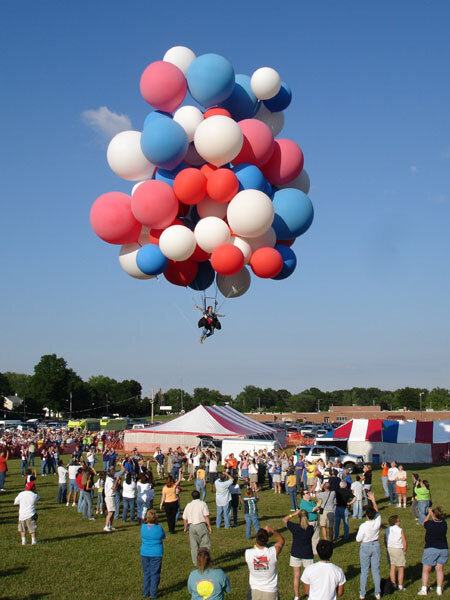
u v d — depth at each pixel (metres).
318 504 11.82
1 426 86.31
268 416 105.69
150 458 34.84
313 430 68.81
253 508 13.63
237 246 13.39
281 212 13.98
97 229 13.88
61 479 19.30
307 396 161.75
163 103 13.53
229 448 31.41
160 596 9.24
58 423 88.19
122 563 11.27
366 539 9.20
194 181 12.98
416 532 14.39
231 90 13.44
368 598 9.27
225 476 15.16
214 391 181.75
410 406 147.38
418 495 15.37
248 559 7.05
